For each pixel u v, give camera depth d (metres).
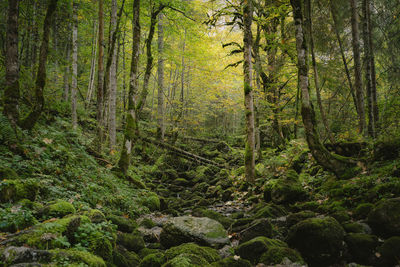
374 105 10.12
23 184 4.58
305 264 3.80
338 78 12.54
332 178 7.19
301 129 17.06
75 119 11.59
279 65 14.62
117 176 9.34
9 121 6.65
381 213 4.11
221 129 33.94
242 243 4.75
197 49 19.23
